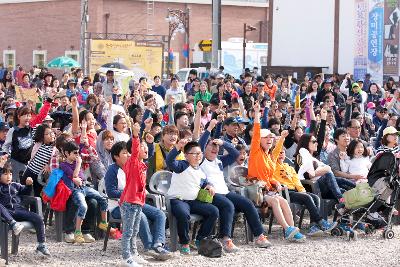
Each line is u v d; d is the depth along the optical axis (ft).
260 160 44.83
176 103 64.75
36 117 48.47
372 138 65.67
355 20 121.90
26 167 45.32
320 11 132.46
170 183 41.83
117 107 54.54
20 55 192.54
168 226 43.65
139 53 139.03
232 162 45.21
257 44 148.77
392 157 45.75
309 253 41.63
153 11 186.19
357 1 121.60
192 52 188.85
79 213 42.29
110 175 40.42
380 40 117.80
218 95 75.92
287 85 83.76
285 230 44.42
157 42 141.08
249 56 147.74
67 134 43.09
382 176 45.96
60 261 38.70
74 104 46.68
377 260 40.47
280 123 58.90
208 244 40.19
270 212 46.09
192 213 41.37
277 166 46.65
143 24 185.47
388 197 45.98
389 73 116.67
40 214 40.01
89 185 44.34
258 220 42.88
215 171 43.06
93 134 46.75
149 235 39.45
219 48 103.14
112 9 181.88
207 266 38.14
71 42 181.06
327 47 131.44
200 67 136.15
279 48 139.03
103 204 43.11
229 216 41.73
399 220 50.26
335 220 48.49
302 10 135.33
